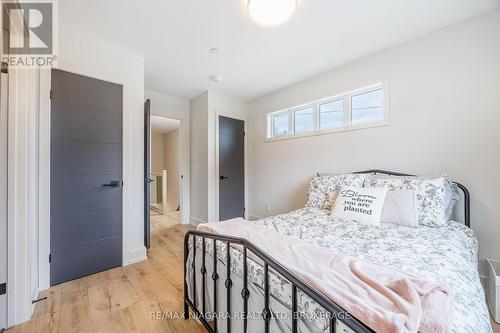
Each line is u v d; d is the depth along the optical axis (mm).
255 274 1009
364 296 713
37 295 1724
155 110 3596
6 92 1436
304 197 3113
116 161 2264
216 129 3625
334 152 2764
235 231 1372
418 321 582
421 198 1695
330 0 1614
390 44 2207
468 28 1826
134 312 1547
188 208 4039
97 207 2137
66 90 1955
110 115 2225
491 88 1733
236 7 1707
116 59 2252
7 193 1422
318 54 2406
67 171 1963
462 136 1855
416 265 994
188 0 1629
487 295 1669
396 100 2223
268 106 3691
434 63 1995
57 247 1908
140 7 1696
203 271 1347
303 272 861
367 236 1410
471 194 1811
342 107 2758
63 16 1789
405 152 2164
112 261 2221
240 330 1080
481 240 1763
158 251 2674
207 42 2182
